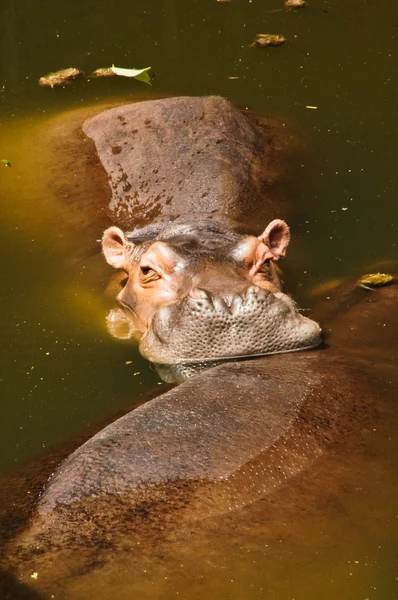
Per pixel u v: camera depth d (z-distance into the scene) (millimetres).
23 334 24875
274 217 30406
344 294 25922
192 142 32562
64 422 20156
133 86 40156
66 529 14047
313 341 22203
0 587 12742
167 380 21547
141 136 33375
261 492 15109
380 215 30891
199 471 15422
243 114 35844
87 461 15703
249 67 41625
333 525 14477
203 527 14109
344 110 37875
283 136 35688
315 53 42750
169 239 26016
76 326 25234
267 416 17125
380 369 20234
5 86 40781
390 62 41656
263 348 21797
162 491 14914
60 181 32875
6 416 20688
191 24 46250
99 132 34625
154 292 24438
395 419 17734
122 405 20547
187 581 12977
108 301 26562
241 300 21906
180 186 30734
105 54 43281
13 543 13836
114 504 14602
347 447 16594
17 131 36688
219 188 30406
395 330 23203
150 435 16328
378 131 36219
